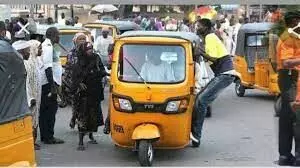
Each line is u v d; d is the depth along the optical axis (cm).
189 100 960
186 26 2186
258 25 1733
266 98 1766
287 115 829
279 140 845
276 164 875
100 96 1057
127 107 936
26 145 690
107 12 3081
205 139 1166
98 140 1140
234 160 983
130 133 946
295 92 807
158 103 929
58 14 2655
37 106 991
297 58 795
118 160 980
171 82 947
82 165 930
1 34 998
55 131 1223
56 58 1084
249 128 1284
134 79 949
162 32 1033
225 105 1627
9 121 658
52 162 944
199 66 1205
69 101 1093
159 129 940
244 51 1753
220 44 1084
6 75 659
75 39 1038
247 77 1745
